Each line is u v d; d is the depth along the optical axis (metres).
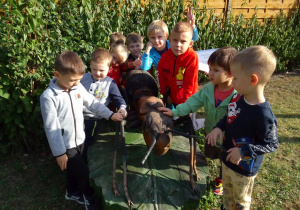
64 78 2.11
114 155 2.28
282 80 5.85
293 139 3.77
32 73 2.94
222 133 2.24
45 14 3.06
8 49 2.79
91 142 2.78
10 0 2.71
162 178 2.29
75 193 2.59
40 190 2.81
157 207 2.06
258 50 1.67
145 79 3.01
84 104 2.44
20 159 3.21
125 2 4.30
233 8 5.98
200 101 2.37
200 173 2.40
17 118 3.02
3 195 2.72
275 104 4.79
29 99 2.93
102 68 2.65
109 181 2.27
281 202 2.71
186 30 2.52
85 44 3.30
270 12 6.34
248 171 1.92
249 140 1.83
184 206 2.17
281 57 6.32
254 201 2.73
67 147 2.31
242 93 1.78
